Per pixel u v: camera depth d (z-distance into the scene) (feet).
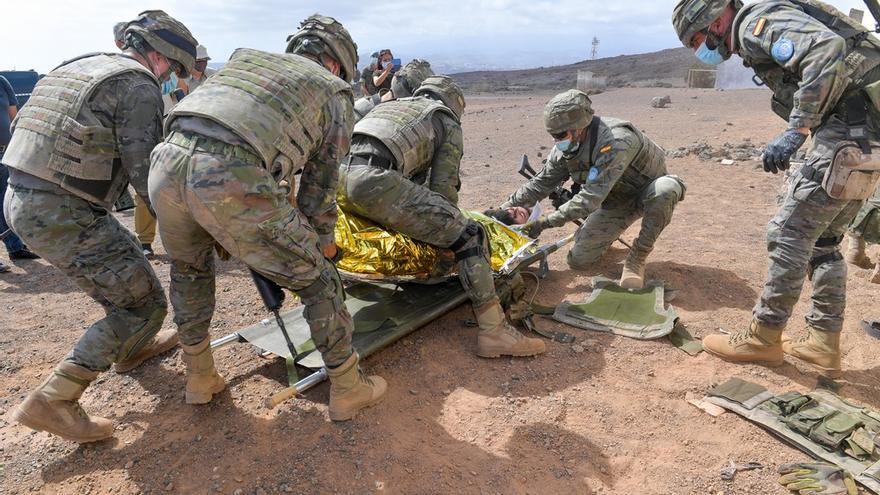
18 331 13.48
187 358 9.74
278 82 8.04
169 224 8.12
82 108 8.38
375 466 8.67
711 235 19.21
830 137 9.82
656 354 11.83
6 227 18.31
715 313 13.64
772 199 23.36
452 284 13.71
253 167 7.55
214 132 7.47
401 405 10.13
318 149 8.63
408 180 11.01
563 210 14.38
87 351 8.91
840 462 8.61
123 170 9.16
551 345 12.22
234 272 16.96
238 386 10.70
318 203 8.94
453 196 12.18
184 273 9.19
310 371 10.79
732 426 9.63
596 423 9.75
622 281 14.67
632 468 8.79
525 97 91.04
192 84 21.95
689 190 25.20
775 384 10.80
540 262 15.52
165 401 10.38
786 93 10.21
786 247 10.53
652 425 9.71
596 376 11.09
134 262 9.37
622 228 16.11
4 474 8.75
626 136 13.70
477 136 44.34
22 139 8.59
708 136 38.22
